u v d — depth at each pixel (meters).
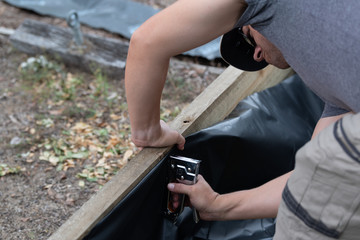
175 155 1.60
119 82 3.85
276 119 2.19
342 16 0.96
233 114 2.08
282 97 2.34
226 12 1.07
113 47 4.00
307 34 1.00
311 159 0.98
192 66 3.81
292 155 2.18
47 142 3.17
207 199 1.49
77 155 3.00
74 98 3.66
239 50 1.54
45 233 2.42
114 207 1.31
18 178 2.84
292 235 1.07
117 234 1.38
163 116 3.32
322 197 0.98
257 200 1.45
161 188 1.58
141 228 1.56
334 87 1.04
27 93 3.74
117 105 3.56
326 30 0.97
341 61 0.98
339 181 0.95
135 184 1.39
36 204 2.62
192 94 3.57
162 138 1.47
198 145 1.77
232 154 1.94
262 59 1.45
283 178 1.45
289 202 1.05
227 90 1.98
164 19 1.11
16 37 4.16
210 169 1.89
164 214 1.69
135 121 1.36
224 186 2.03
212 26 1.09
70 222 1.23
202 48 3.92
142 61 1.17
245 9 1.07
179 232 1.81
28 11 4.87
